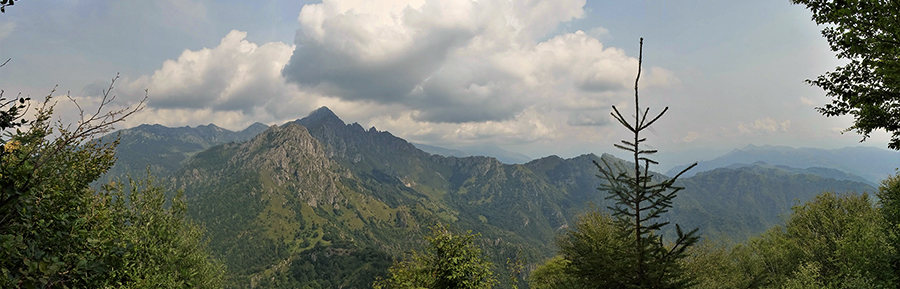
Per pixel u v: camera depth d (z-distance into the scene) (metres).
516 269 21.00
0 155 6.85
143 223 25.81
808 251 44.34
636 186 8.39
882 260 27.78
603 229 15.12
